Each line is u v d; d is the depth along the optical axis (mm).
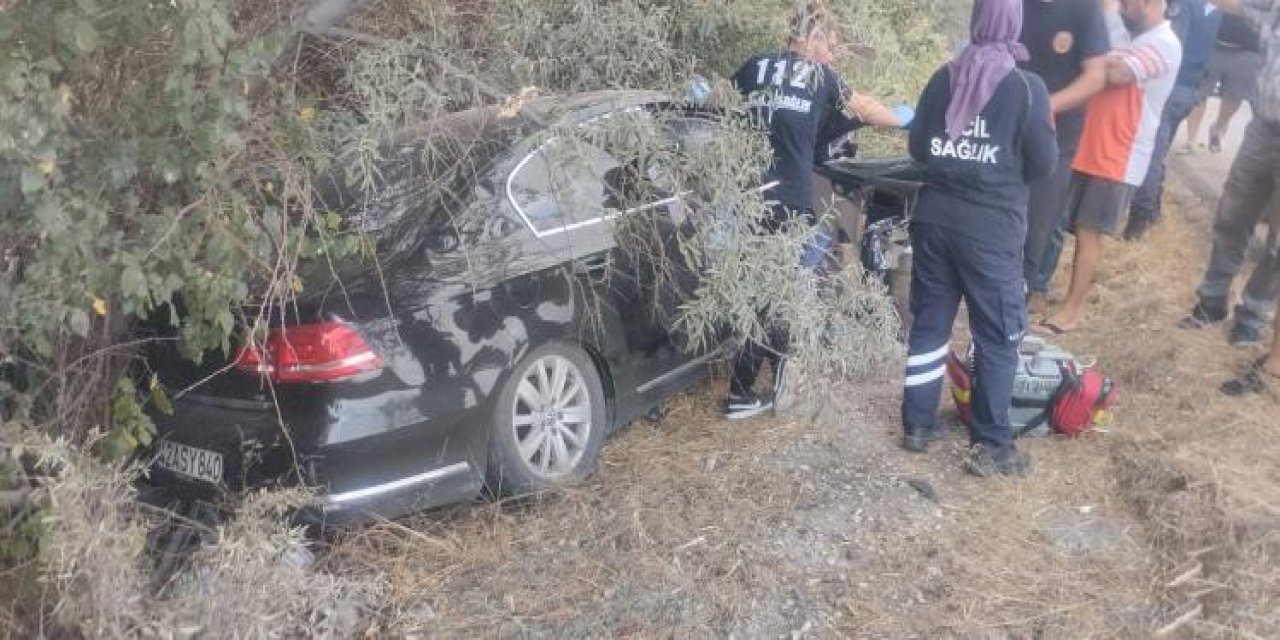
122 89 3377
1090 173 5949
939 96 4562
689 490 4500
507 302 4137
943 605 3879
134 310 3400
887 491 4539
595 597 3869
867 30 5426
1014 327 4590
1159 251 7289
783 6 5754
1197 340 5891
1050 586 3984
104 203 3234
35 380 3617
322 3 4062
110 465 3350
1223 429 4953
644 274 4660
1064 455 4852
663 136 4484
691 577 3979
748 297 4344
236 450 3805
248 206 3516
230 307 3676
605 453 4797
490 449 4172
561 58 4980
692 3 5562
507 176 4266
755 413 5090
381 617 3758
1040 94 4359
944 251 4617
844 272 4664
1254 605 3760
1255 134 5586
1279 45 5441
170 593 3379
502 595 3877
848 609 3852
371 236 4047
